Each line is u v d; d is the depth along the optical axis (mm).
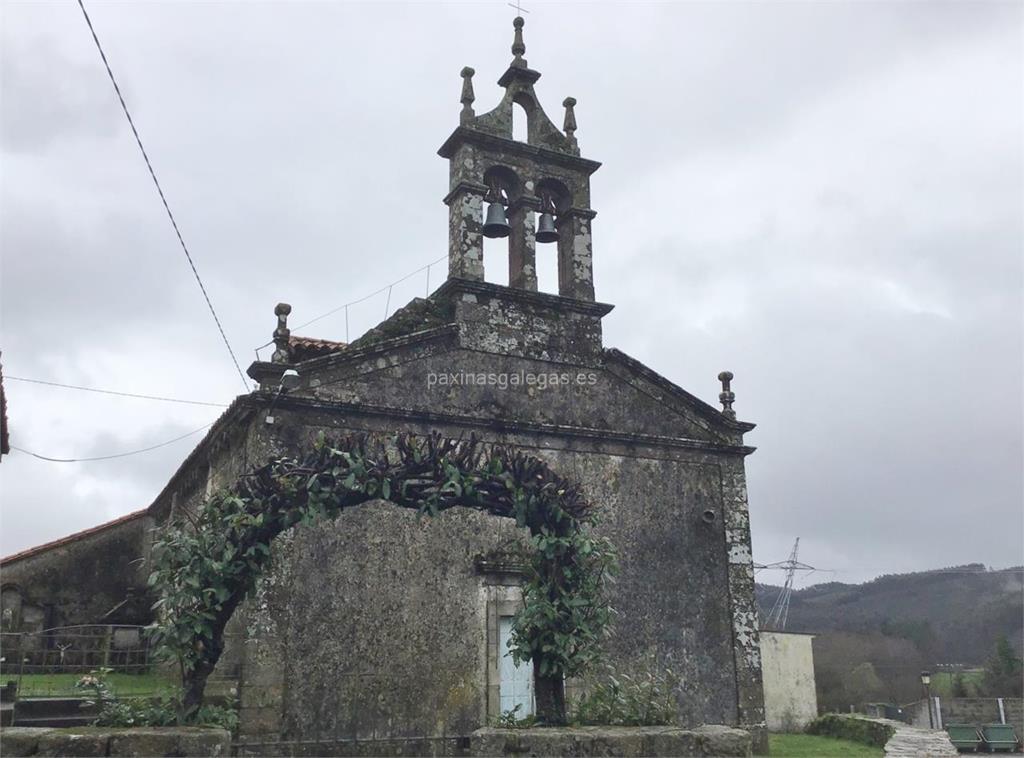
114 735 6277
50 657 16297
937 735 17094
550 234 15188
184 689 7504
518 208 14945
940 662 49594
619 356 14938
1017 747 25969
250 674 11008
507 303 14305
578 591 8445
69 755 6125
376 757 11469
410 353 13352
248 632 11148
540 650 8219
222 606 7820
